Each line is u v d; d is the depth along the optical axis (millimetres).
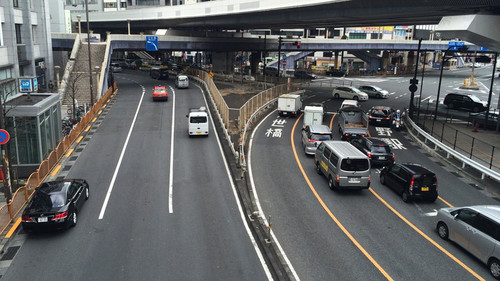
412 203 19859
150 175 22984
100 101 41438
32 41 46156
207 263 14008
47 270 13430
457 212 15367
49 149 25031
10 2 38656
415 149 30359
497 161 26125
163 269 13570
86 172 23234
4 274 13164
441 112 46531
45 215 15328
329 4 39188
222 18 63250
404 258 14484
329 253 14758
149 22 82688
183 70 75000
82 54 56625
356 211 18672
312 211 18578
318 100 53250
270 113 43000
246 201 19625
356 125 31125
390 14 37344
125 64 92688
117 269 13531
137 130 33031
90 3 123375
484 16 27703
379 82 81062
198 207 18812
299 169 24688
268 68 91500
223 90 59500
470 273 13531
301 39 84625
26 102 23531
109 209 18391
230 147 28578
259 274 13398
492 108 47594
